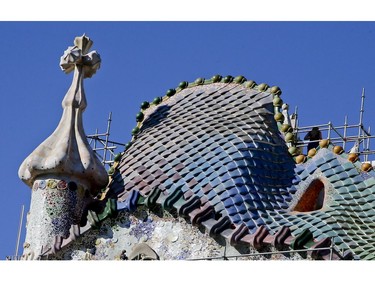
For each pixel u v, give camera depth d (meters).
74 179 34.56
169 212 32.69
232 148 33.75
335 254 30.59
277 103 34.97
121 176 34.62
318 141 34.94
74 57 35.97
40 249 33.88
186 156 34.06
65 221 34.22
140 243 32.78
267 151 33.94
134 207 33.12
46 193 34.41
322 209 32.81
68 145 34.69
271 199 33.06
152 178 33.88
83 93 35.75
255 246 31.28
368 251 31.06
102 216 33.34
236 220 32.25
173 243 32.41
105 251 33.19
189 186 33.28
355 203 32.88
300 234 30.88
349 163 33.62
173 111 35.94
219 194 32.81
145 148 34.94
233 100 35.41
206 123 34.88
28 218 34.69
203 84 36.41
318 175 33.53
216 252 31.84
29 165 34.62
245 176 33.22
